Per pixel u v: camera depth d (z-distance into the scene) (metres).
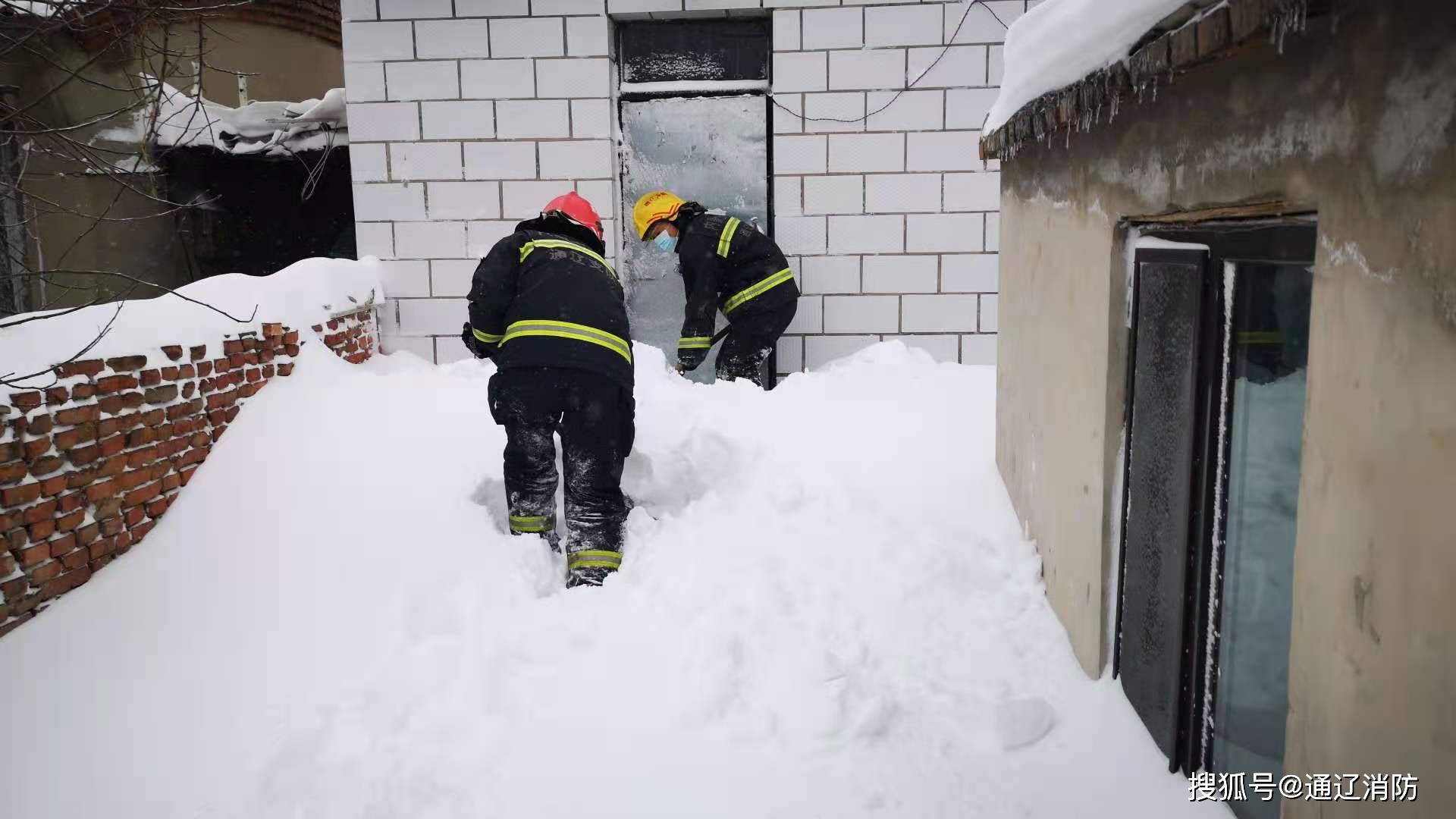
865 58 5.99
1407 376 1.32
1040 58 2.55
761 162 6.24
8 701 2.59
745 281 5.46
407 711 2.59
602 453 3.38
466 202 6.18
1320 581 1.58
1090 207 2.62
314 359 4.66
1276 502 1.92
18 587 2.88
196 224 7.10
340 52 9.34
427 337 6.31
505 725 2.56
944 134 6.04
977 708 2.59
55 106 6.36
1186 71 1.81
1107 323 2.50
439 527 3.50
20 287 5.94
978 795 2.28
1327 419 1.55
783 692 2.65
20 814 2.25
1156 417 2.33
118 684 2.69
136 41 3.67
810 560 3.21
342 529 3.46
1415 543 1.31
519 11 6.00
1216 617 2.13
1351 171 1.43
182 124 6.81
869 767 2.39
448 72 6.07
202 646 2.87
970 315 6.20
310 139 6.96
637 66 6.20
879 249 6.17
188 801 2.29
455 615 3.05
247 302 4.30
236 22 7.72
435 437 4.12
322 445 3.96
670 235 5.45
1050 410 3.02
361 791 2.30
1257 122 1.70
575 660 2.85
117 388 3.28
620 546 3.43
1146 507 2.39
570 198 3.73
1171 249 2.22
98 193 6.77
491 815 2.24
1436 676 1.27
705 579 3.15
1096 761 2.36
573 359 3.32
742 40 6.16
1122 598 2.56
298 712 2.58
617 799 2.29
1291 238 1.78
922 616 2.99
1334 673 1.54
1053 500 3.00
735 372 5.57
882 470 3.83
